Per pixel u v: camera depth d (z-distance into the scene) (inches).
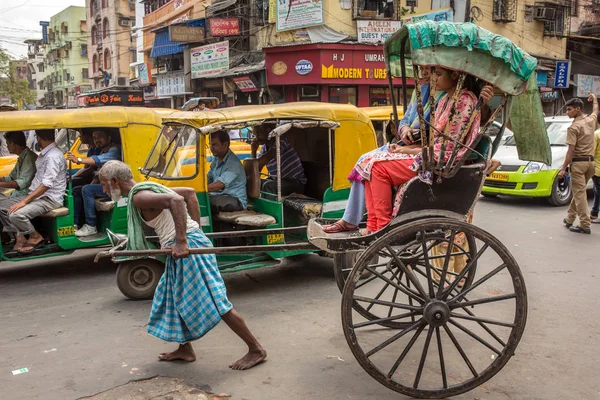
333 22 742.5
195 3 1016.9
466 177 133.3
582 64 961.5
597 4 957.2
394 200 139.7
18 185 249.0
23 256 237.9
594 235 305.9
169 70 1090.1
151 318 148.3
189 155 220.4
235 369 148.3
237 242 232.7
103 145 262.5
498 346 162.2
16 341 171.2
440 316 126.9
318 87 775.1
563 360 152.4
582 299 202.5
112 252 133.6
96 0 1740.9
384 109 370.6
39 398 133.4
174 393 135.0
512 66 126.9
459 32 124.0
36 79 2856.8
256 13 843.4
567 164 306.8
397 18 761.6
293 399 132.1
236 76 825.5
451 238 127.0
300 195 240.4
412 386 137.0
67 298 217.0
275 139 222.7
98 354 159.8
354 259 226.5
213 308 142.2
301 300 207.9
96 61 1815.9
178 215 134.9
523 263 251.8
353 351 125.2
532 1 861.8
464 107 134.0
